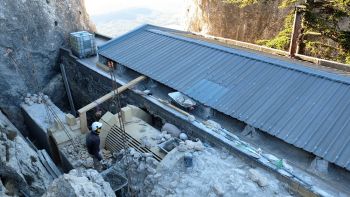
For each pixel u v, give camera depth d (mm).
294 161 11305
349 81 12289
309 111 11891
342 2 16516
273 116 12242
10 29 19875
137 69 17000
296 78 13391
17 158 12711
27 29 20594
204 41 18172
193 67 15938
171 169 11008
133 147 12961
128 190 11773
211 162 11156
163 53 17609
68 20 22859
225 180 10344
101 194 9781
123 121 14102
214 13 25188
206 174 10680
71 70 21734
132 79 17453
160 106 14500
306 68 13719
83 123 15258
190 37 19375
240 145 11695
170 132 13477
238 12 23500
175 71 16031
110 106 17656
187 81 15195
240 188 9969
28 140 17875
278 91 13141
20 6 20062
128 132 13562
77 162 13781
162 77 15906
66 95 23344
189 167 10914
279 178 10469
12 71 20328
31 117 18312
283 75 13758
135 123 14109
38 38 21234
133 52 18484
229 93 13867
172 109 14227
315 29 18078
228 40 21484
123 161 12180
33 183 12414
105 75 18188
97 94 19484
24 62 20844
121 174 12047
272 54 17516
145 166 11570
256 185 10148
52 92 22484
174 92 14766
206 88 14484
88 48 20828
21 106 19984
